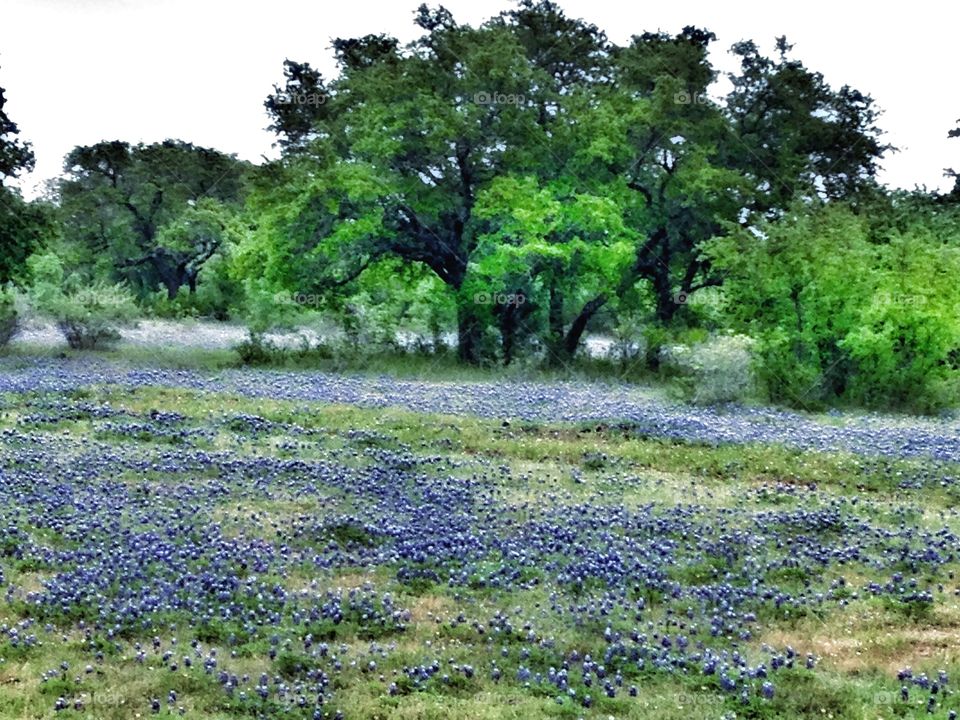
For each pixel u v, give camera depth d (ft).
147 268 251.60
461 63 128.67
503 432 72.02
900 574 40.73
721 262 106.32
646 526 47.03
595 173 131.03
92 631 32.09
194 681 28.40
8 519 43.45
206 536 42.47
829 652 33.04
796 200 114.01
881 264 102.17
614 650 31.65
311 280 128.16
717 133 134.00
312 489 51.85
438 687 28.86
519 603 36.29
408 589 37.27
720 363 93.25
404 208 127.75
